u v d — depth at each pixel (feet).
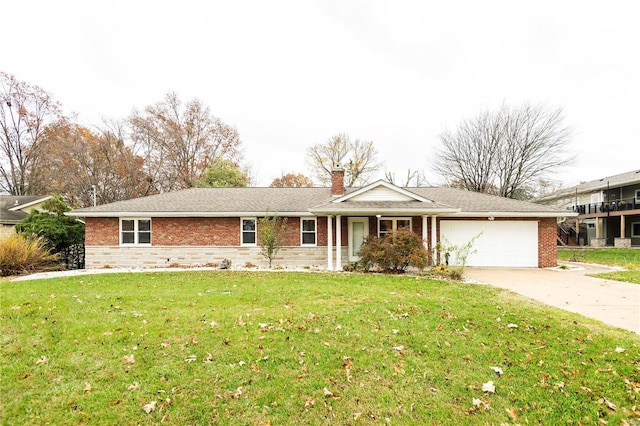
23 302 22.85
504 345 16.69
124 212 48.57
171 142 108.17
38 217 51.16
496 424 10.87
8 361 14.47
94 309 22.02
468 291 29.53
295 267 48.29
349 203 46.37
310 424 10.87
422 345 16.67
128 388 12.64
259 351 15.79
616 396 12.24
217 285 31.24
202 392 12.50
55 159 97.25
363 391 12.69
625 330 18.84
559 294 28.96
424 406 11.80
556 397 12.25
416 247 40.42
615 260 61.52
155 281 33.47
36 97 100.48
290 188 62.54
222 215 49.29
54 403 11.66
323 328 18.80
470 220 50.47
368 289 29.55
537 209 49.55
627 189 96.07
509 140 93.61
